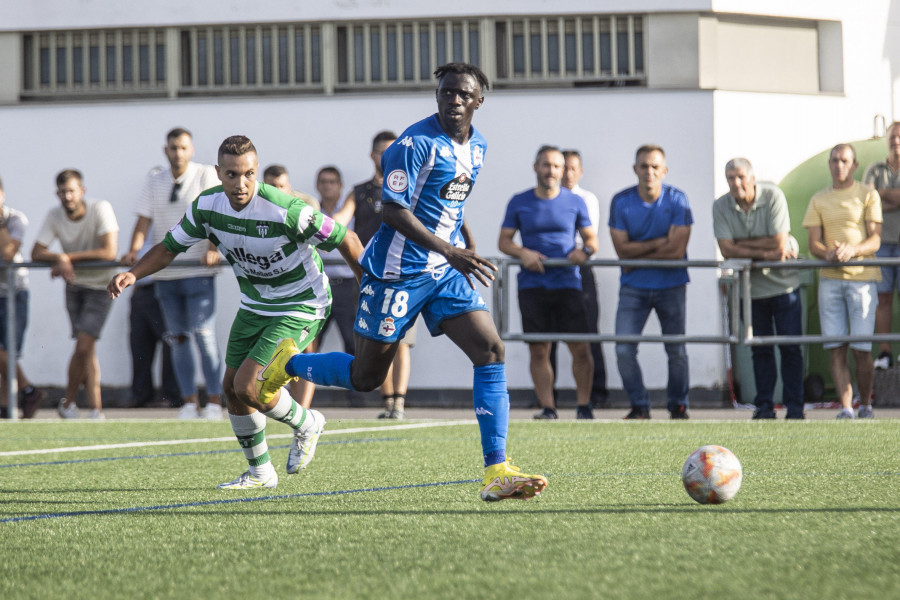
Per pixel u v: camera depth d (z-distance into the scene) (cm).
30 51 3566
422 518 1041
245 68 3491
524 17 3406
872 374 2430
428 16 3397
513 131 3369
